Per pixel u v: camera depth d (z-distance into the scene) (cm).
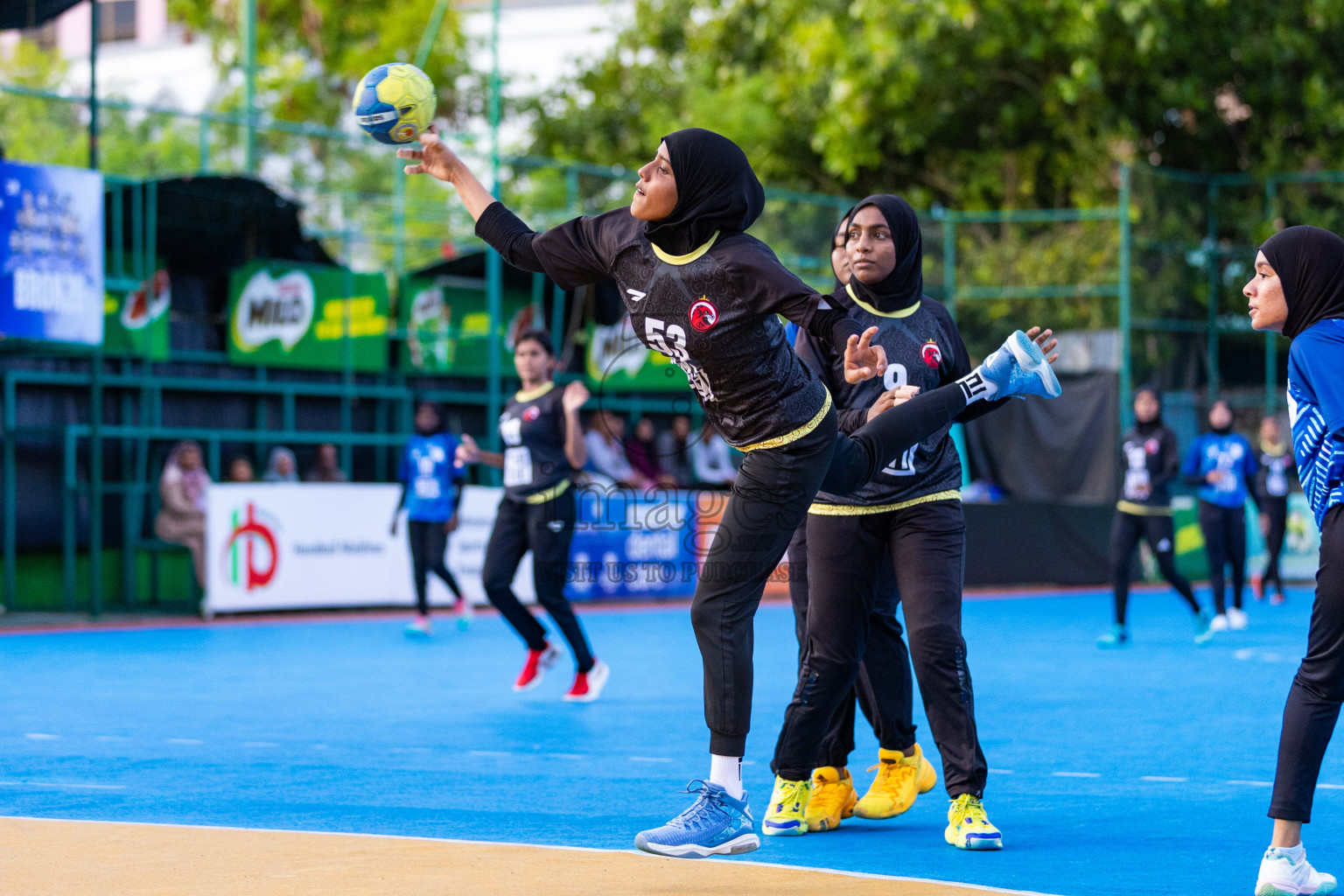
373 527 2359
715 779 631
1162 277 3203
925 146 4019
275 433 2542
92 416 2219
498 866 624
